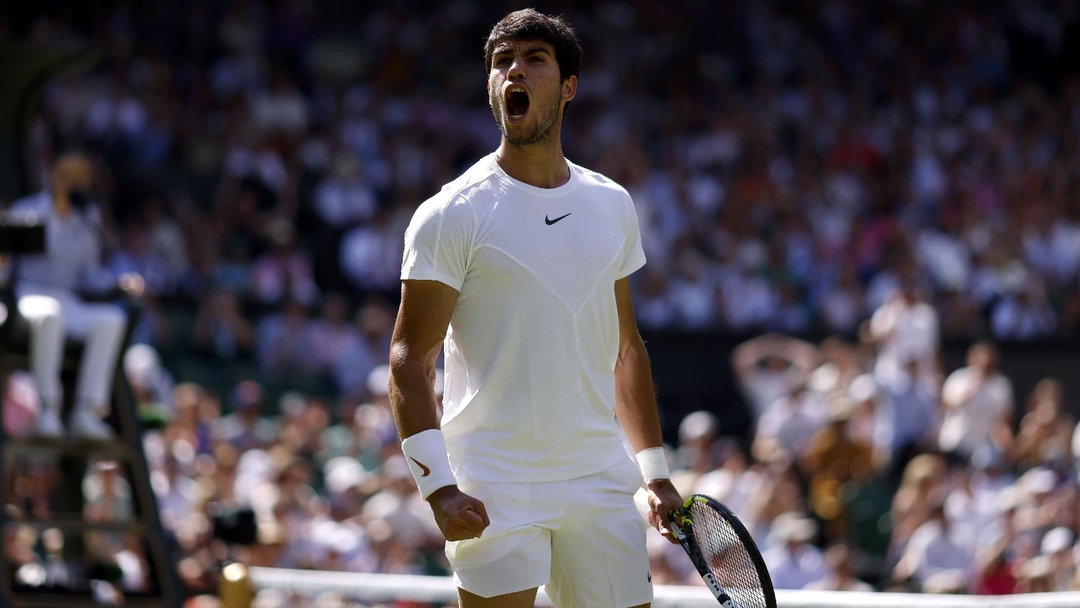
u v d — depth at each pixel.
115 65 31.23
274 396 23.30
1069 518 16.97
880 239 29.80
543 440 5.78
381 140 32.16
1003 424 21.28
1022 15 39.66
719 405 25.25
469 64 36.16
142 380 18.05
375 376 20.92
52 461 14.35
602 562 5.88
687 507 6.01
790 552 15.98
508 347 5.73
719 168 32.66
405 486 16.44
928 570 16.84
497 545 5.71
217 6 33.81
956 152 34.84
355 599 11.91
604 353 5.93
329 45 36.91
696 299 27.39
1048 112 37.22
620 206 6.01
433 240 5.64
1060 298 29.11
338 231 28.69
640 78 36.62
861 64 37.88
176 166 29.80
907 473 18.86
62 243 11.54
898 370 22.31
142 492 10.63
